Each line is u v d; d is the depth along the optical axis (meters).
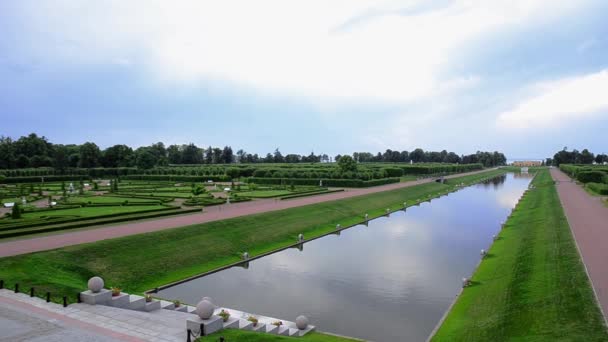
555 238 36.16
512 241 39.84
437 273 32.59
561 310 19.91
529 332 18.41
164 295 26.88
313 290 28.56
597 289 22.02
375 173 110.94
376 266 34.47
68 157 151.25
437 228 52.25
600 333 16.88
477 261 36.09
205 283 29.67
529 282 25.20
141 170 142.50
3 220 39.56
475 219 59.53
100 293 19.39
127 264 29.22
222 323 16.86
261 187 89.56
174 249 33.31
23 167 144.38
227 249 36.47
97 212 47.19
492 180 154.38
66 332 15.52
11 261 25.23
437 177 148.62
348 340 19.70
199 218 44.44
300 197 70.31
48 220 38.84
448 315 23.45
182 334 15.90
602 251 30.53
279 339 16.28
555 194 77.69
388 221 57.88
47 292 19.70
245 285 29.42
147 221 42.59
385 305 25.94
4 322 16.36
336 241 44.41
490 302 23.81
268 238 41.59
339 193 79.25
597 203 61.88
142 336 15.47
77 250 28.61
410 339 21.25
